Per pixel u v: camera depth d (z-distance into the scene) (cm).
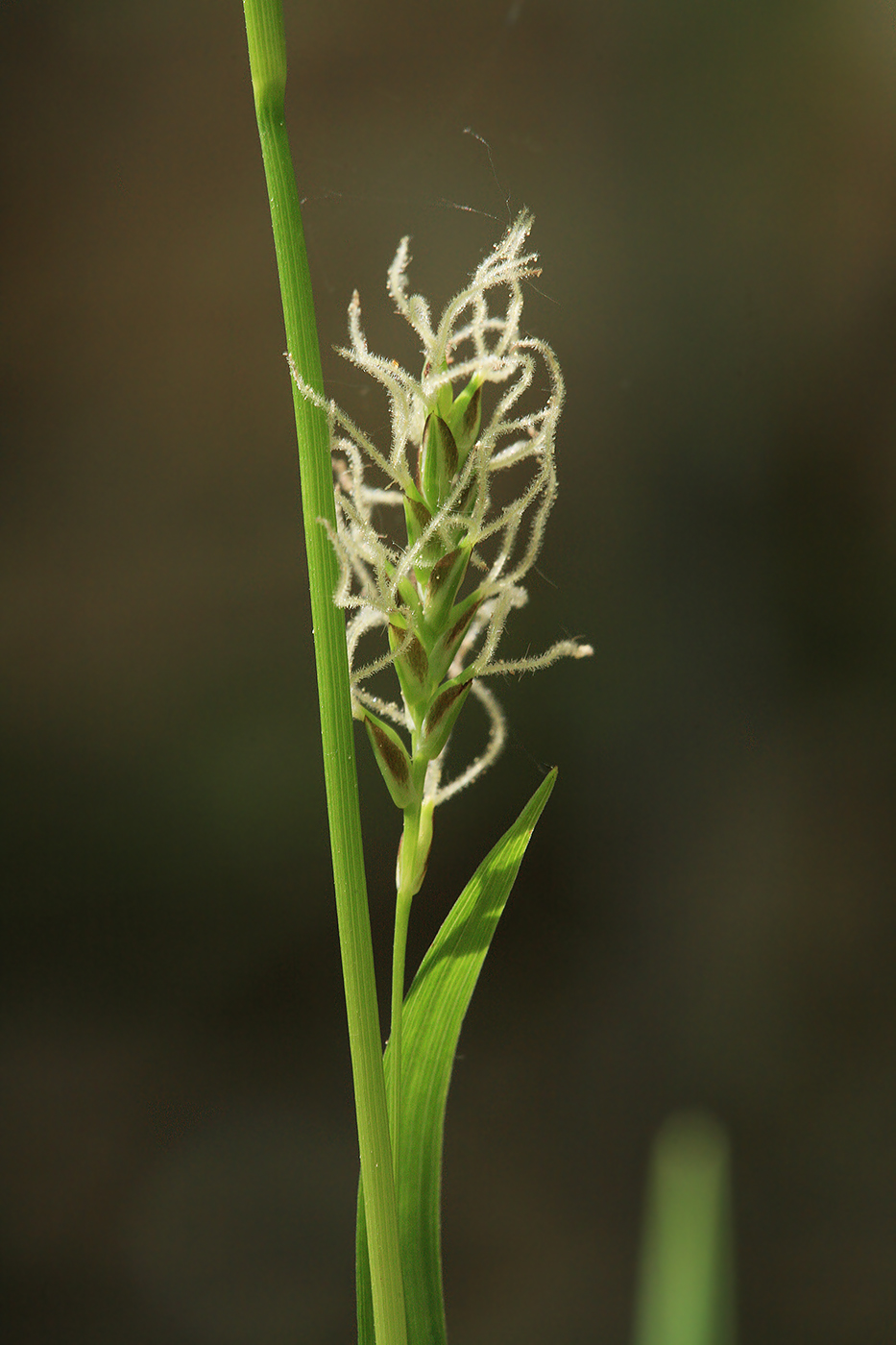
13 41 72
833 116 71
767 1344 57
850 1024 70
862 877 73
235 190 74
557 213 72
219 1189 63
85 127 73
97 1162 65
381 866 74
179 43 73
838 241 72
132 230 74
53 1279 60
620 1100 70
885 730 74
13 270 73
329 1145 66
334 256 69
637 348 73
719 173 72
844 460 74
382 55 71
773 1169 66
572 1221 64
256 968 73
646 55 71
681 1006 73
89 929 73
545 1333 58
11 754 74
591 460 74
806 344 73
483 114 71
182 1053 71
